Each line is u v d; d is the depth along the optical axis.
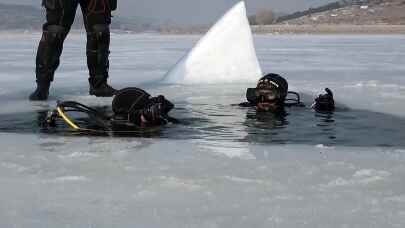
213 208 2.27
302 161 3.21
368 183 2.66
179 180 2.71
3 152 3.47
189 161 3.19
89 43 6.77
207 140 4.00
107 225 2.08
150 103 4.58
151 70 10.97
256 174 2.86
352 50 20.75
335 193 2.49
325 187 2.59
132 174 2.85
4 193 2.50
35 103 6.20
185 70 8.28
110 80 8.78
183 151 3.53
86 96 6.86
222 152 3.51
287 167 3.03
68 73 10.31
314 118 5.16
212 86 7.73
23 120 4.96
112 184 2.64
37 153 3.44
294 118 5.16
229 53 8.38
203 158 3.29
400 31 61.62
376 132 4.44
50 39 6.43
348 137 4.22
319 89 7.55
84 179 2.74
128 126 4.53
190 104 6.04
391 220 2.12
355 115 5.37
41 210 2.25
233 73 8.33
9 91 7.39
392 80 8.97
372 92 7.20
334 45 26.19
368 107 5.89
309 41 32.94
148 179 2.74
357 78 9.38
